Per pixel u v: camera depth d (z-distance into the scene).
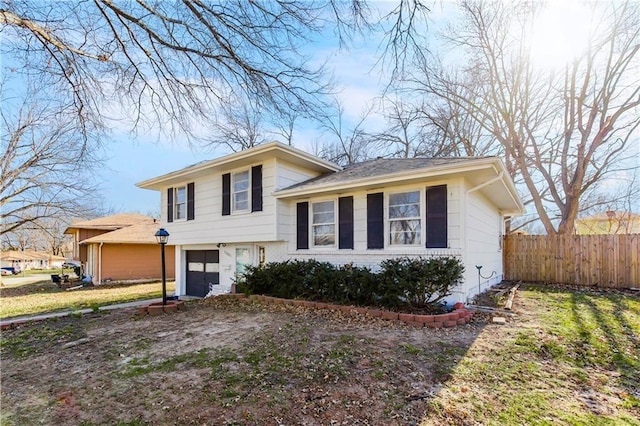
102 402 3.26
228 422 2.81
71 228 20.55
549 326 5.61
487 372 3.73
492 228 10.98
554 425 2.71
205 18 4.08
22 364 4.43
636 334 5.15
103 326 6.48
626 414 2.88
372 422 2.76
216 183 11.48
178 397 3.29
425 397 3.17
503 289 9.71
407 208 7.95
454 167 6.82
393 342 4.78
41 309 9.80
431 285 6.45
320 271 7.71
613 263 10.59
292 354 4.35
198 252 12.98
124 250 18.98
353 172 9.79
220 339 5.17
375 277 6.87
